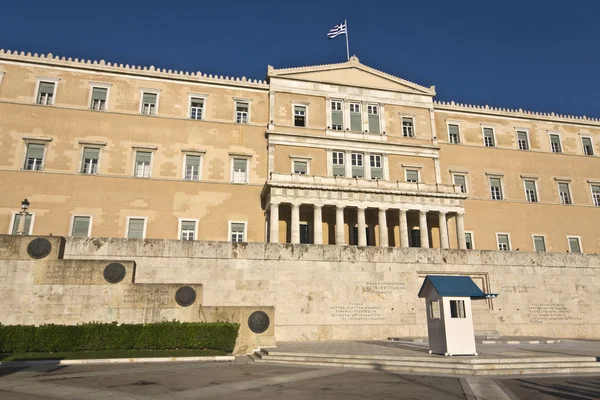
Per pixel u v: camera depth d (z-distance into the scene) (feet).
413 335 104.83
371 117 191.42
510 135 207.72
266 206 164.55
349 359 65.51
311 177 160.76
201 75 179.63
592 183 211.00
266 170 175.32
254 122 179.83
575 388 47.01
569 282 118.01
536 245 194.70
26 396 41.81
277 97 183.42
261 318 83.25
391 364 61.82
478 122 205.36
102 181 158.20
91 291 81.41
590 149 218.18
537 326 112.88
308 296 101.76
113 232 154.92
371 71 196.44
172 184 164.35
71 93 163.94
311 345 85.76
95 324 73.97
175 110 172.86
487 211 192.95
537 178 203.72
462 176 195.83
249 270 100.58
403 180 185.68
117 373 56.90
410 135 194.49
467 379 52.39
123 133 165.07
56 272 81.30
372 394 43.27
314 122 184.03
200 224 163.43
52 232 149.48
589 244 201.26
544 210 199.82
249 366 64.80
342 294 103.55
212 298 97.45
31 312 79.15
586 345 86.99
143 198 160.45
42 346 70.49
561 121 216.33
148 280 96.02
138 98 170.40
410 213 177.37
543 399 41.37
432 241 180.45
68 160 157.58
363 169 183.01
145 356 71.05
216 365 65.98
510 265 115.85
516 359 60.90
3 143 152.97
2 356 67.82
